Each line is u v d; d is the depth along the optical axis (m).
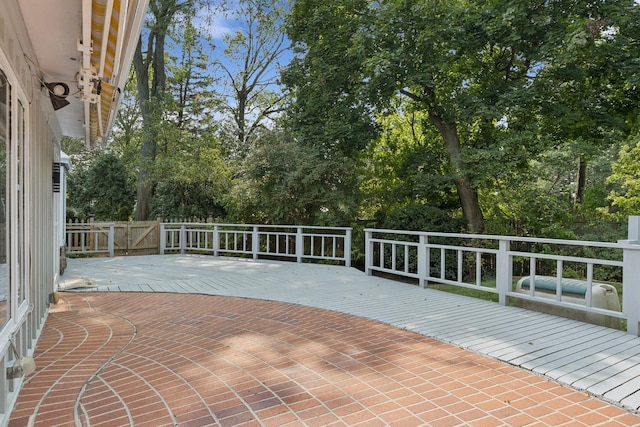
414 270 9.26
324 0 10.91
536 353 3.69
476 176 9.20
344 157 11.38
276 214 11.26
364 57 9.55
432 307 5.48
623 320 4.78
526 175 10.00
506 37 8.74
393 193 11.93
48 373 3.35
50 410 2.73
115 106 4.68
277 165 11.08
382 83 9.48
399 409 2.71
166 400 2.87
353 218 11.35
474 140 10.87
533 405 2.76
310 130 11.45
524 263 10.52
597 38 8.36
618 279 10.03
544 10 8.42
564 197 11.88
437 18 8.92
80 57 3.66
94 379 3.23
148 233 12.42
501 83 9.44
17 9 2.84
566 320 4.80
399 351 3.81
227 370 3.39
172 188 16.41
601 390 2.94
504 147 8.79
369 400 2.84
